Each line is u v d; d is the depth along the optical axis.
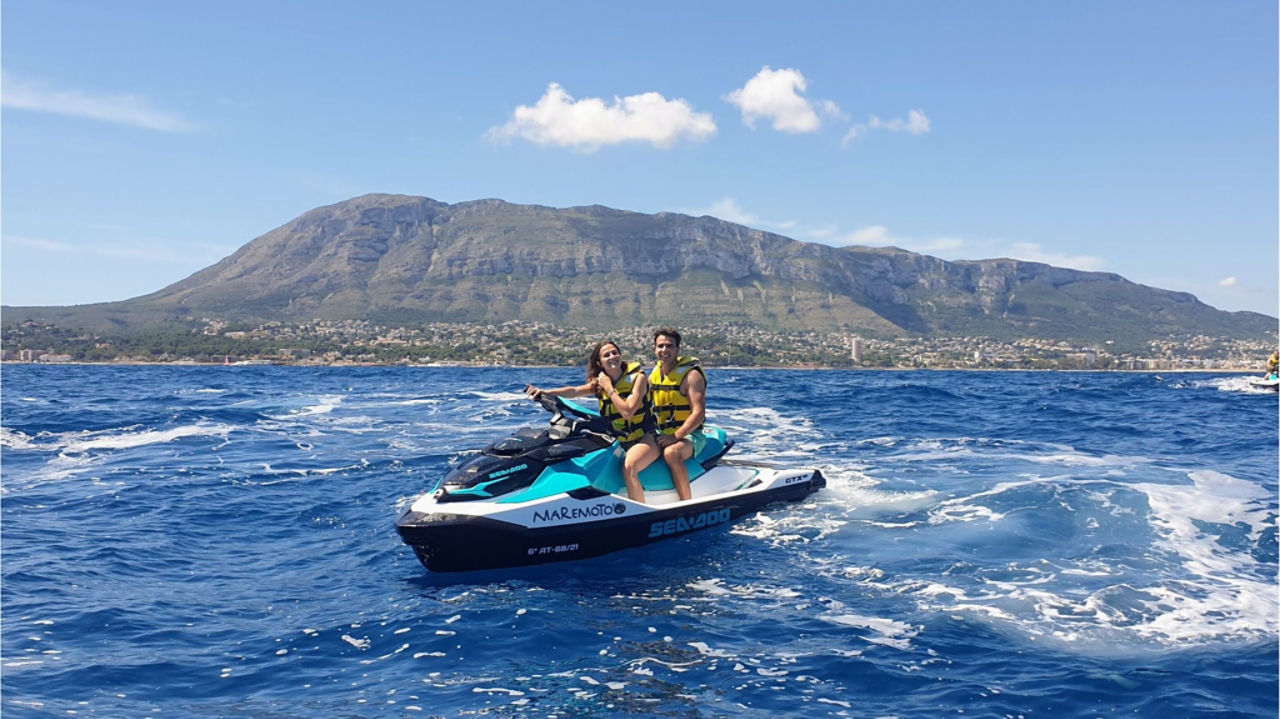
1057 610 5.52
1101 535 7.35
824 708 4.25
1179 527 7.59
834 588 6.12
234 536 8.00
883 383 43.81
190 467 11.94
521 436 7.30
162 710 4.31
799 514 8.30
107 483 10.68
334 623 5.57
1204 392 34.84
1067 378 70.44
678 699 4.39
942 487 9.43
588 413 7.57
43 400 26.39
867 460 11.67
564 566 6.82
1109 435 15.38
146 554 7.35
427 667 4.84
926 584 6.12
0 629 5.45
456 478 6.88
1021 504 8.48
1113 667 4.64
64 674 4.74
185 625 5.57
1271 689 4.33
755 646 5.07
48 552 7.38
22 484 10.65
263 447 14.09
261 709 4.31
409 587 6.36
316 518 8.70
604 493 7.16
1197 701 4.21
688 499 7.82
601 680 4.63
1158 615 5.41
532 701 4.38
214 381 46.66
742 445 13.48
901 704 4.28
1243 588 5.91
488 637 5.27
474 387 37.84
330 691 4.54
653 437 7.68
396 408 22.72
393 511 8.94
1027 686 4.43
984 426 16.91
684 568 6.71
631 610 5.75
